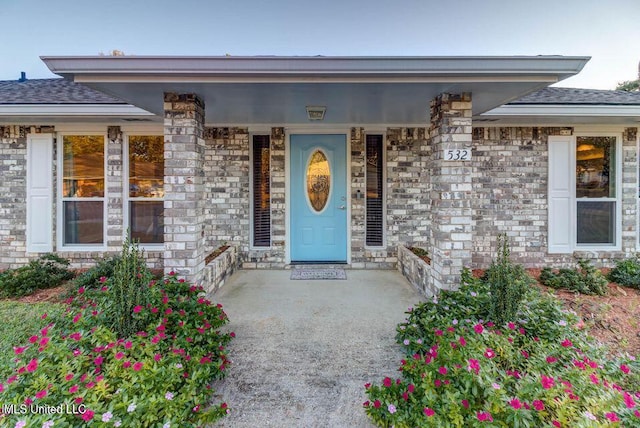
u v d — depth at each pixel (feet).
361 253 18.03
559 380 6.44
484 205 18.03
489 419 5.17
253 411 6.68
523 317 8.90
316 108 13.89
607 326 11.10
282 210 17.94
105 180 17.66
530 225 18.07
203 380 6.87
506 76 10.07
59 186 17.56
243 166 17.94
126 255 8.50
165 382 6.25
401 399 6.11
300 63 9.63
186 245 12.07
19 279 13.93
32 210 17.35
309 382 7.65
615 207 18.11
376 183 18.45
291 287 14.88
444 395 5.76
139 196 17.92
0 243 17.40
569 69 9.61
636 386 7.02
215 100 12.64
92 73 9.78
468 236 11.92
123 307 8.02
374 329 10.46
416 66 9.59
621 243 18.03
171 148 11.96
